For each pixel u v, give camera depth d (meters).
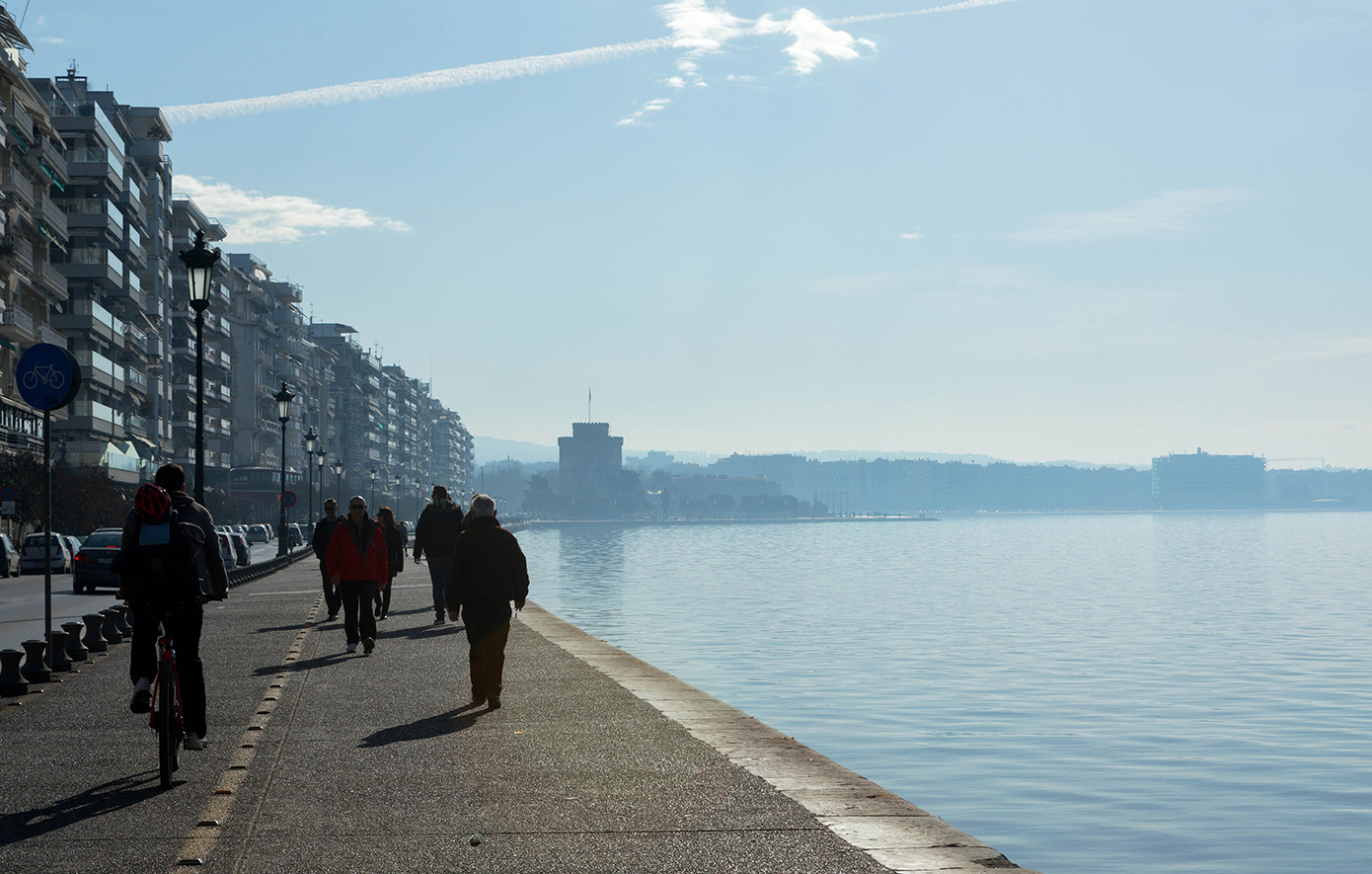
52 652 16.34
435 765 9.87
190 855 7.16
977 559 135.38
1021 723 26.67
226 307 131.12
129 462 90.38
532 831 7.77
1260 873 15.59
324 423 184.38
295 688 14.62
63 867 6.94
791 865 6.97
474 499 13.52
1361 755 23.36
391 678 15.53
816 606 62.91
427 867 6.96
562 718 12.30
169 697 9.12
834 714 27.58
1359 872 15.55
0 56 67.31
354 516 18.61
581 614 56.69
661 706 13.10
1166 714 28.48
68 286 88.25
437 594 23.98
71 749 10.66
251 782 9.24
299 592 35.34
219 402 128.88
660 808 8.35
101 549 39.75
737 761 9.97
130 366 99.69
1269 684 34.38
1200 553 153.62
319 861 7.07
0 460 64.88
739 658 38.84
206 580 9.63
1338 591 80.12
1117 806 19.12
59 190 88.00
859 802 8.51
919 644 44.31
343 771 9.64
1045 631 50.66
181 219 117.31
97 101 105.19
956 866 6.95
